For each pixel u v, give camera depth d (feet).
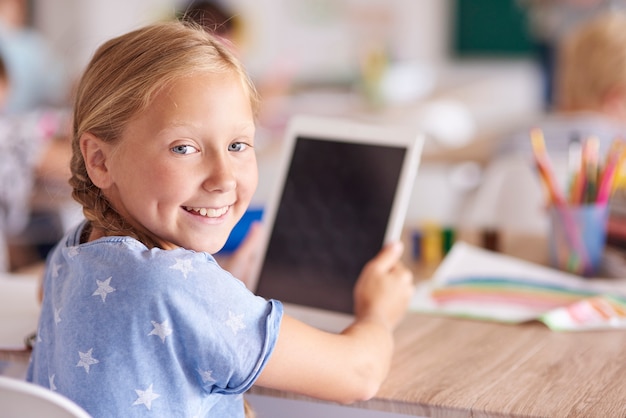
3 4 11.31
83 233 3.22
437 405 3.06
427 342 3.73
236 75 2.99
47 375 3.14
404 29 20.42
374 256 3.92
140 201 2.94
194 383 2.81
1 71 9.27
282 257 4.12
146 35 3.02
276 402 3.51
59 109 10.86
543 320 3.91
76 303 2.85
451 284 4.57
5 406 2.31
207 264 2.82
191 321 2.73
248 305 2.83
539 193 6.70
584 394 3.10
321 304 3.96
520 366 3.41
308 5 19.75
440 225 5.66
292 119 4.33
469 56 20.03
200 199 2.93
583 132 6.70
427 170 8.43
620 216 4.91
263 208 4.99
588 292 4.38
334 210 4.07
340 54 20.04
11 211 7.95
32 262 8.23
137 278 2.75
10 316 4.03
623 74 6.84
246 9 19.13
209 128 2.90
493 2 19.53
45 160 7.80
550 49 14.61
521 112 10.61
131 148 2.92
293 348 2.91
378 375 3.15
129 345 2.75
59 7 17.80
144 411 2.76
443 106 10.93
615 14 7.42
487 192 6.90
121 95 2.91
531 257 5.14
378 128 4.09
